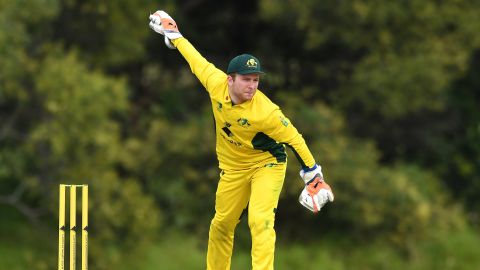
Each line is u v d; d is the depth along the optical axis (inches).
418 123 2817.4
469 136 3014.3
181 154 2365.9
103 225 2082.9
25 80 2047.2
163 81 2623.0
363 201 2389.3
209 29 2733.8
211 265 971.9
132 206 2130.9
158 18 941.8
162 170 2385.6
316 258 2394.2
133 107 2564.0
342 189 2391.7
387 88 2406.5
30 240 2175.2
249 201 901.2
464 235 2608.3
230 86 859.4
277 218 2504.9
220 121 888.9
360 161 2434.8
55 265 2103.8
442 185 2925.7
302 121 2396.7
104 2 2258.9
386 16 2353.6
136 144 2322.8
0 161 2082.9
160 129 2368.4
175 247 2272.4
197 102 2657.5
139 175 2390.5
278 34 2659.9
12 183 2399.1
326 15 2373.3
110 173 2108.8
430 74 2395.4
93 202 2050.9
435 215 2559.1
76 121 1984.5
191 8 2706.7
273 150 892.6
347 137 2571.4
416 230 2450.8
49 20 2153.1
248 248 2397.9
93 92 1993.1
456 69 2652.6
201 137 2356.1
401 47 2452.0
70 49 2304.4
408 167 2696.9
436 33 2539.4
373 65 2420.0
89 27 2321.6
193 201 2384.4
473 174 3021.7
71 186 864.9
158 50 2637.8
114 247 2130.9
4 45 1898.4
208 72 898.1
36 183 2062.0
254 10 2696.9
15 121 2172.7
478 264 2506.2
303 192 880.9
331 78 2637.8
